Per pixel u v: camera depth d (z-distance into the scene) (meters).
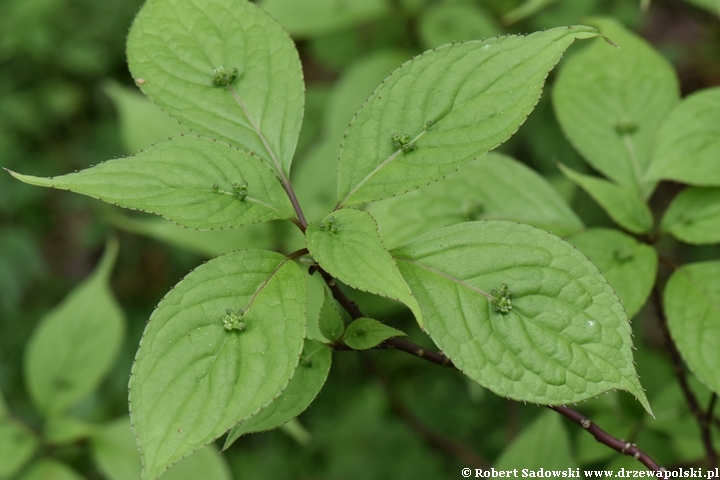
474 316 0.53
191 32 0.58
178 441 0.51
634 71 0.66
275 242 0.77
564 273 0.53
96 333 0.81
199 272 0.53
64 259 1.46
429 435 0.90
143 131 0.79
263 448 1.05
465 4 1.02
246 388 0.51
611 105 0.66
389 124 0.55
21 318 1.27
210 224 0.54
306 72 1.40
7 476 0.75
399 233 0.63
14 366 1.21
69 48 1.34
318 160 0.80
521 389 0.52
